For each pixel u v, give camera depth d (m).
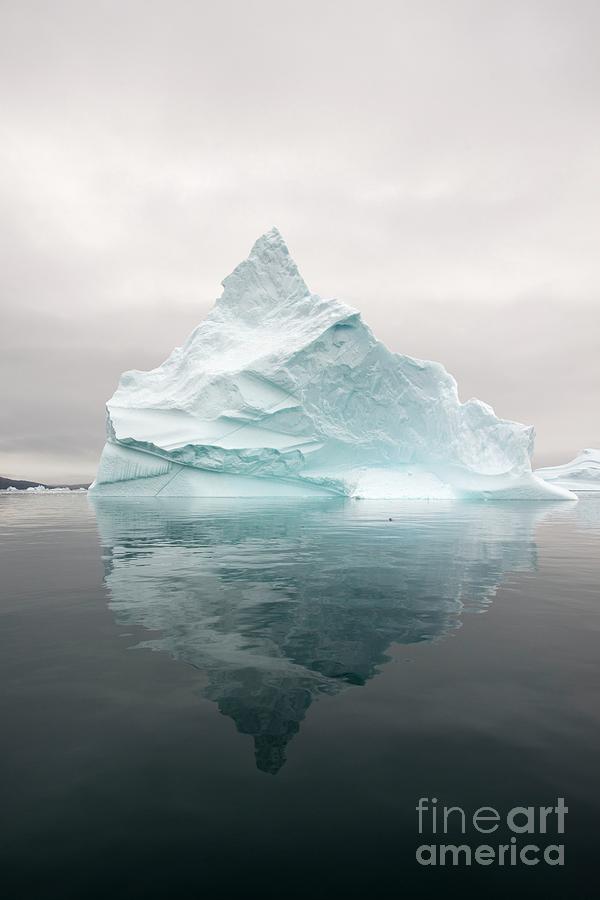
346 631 7.06
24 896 2.73
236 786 3.66
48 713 4.69
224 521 25.05
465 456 53.06
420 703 4.90
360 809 3.44
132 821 3.30
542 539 17.84
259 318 58.81
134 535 18.77
